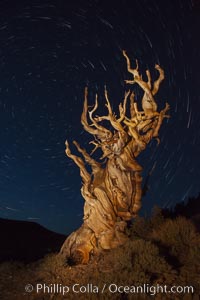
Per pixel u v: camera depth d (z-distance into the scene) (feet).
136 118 45.19
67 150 46.93
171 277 31.83
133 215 45.44
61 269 40.45
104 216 43.73
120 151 45.01
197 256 34.42
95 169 46.80
